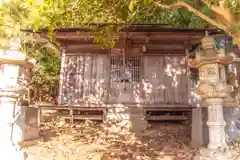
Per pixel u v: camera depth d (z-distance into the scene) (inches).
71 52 347.6
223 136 120.6
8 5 94.3
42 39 322.7
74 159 170.7
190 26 319.0
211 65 126.9
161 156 179.2
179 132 273.7
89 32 295.9
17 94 123.0
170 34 303.6
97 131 274.5
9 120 120.9
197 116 192.4
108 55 347.9
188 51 346.9
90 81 341.7
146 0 95.3
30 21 98.4
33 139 199.8
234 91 145.9
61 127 283.7
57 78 498.3
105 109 317.1
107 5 131.1
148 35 304.3
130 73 344.2
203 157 122.6
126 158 174.9
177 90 338.6
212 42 131.1
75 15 135.9
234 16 69.5
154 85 340.2
